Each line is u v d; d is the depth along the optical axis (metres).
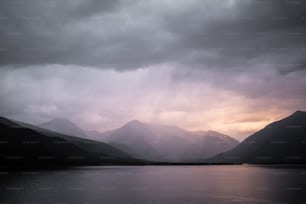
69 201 74.69
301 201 73.75
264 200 75.62
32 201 74.19
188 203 72.56
